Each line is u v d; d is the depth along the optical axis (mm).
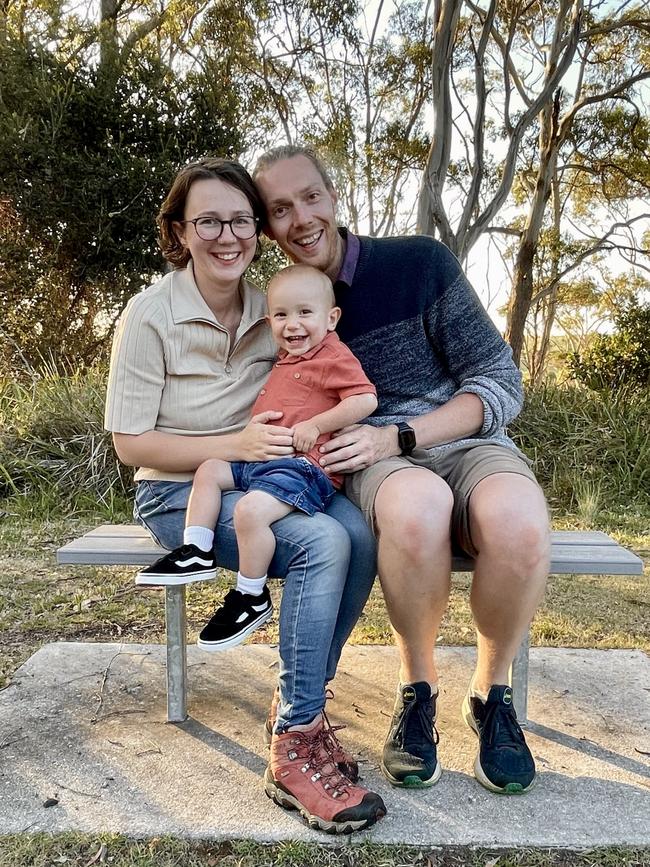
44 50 8164
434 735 1808
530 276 12539
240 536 1705
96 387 5922
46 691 2256
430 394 2123
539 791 1725
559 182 17688
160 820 1591
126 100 8141
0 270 8102
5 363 8078
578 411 6742
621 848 1516
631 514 5258
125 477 5117
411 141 13352
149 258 8258
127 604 3146
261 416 1938
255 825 1576
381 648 2648
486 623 1720
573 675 2418
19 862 1450
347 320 2080
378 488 1739
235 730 2018
